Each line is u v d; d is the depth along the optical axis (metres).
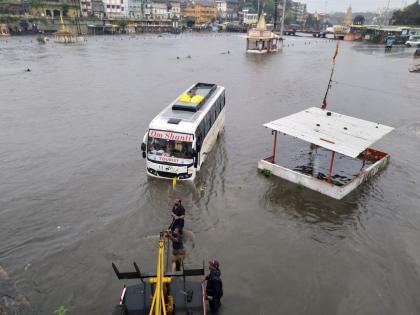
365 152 21.89
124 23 145.25
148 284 9.73
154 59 69.06
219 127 25.31
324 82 48.41
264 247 13.66
